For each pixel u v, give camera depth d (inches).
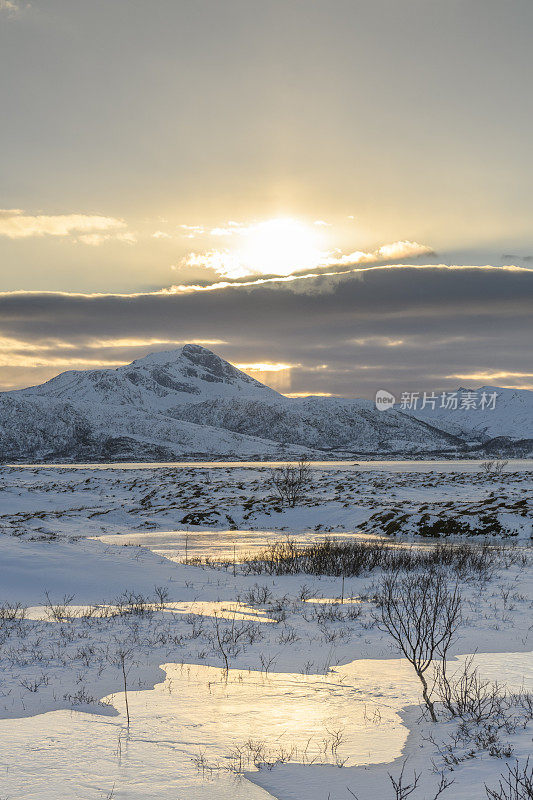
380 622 458.3
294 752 216.8
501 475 2802.7
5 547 776.3
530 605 520.4
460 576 683.4
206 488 2150.6
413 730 239.6
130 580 673.0
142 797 180.2
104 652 379.9
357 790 185.0
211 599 593.0
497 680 305.7
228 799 178.9
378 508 1477.6
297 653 374.3
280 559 836.6
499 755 205.8
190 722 248.2
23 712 263.4
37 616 503.5
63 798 179.0
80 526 1408.7
